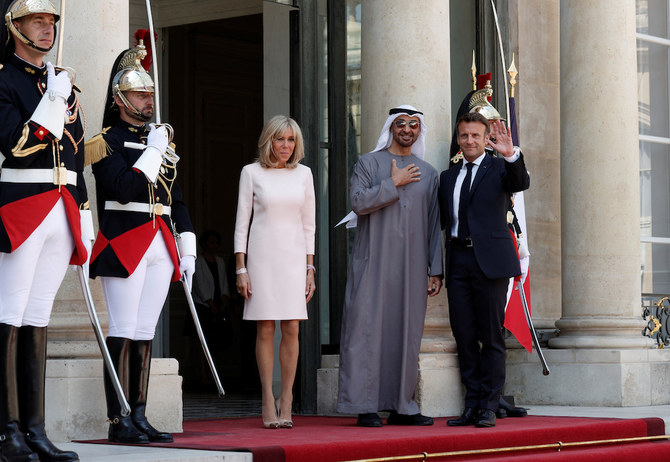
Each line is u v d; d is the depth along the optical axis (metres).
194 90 40.56
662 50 31.91
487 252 20.56
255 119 42.34
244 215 20.06
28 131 13.93
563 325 26.83
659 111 31.75
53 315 18.19
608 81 26.94
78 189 14.84
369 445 16.70
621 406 25.50
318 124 25.58
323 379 23.91
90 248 14.90
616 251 26.70
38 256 14.23
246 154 42.00
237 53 41.84
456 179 21.34
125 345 16.64
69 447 16.05
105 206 16.81
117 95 16.78
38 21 14.38
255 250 19.91
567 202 27.25
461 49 28.64
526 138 28.75
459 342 20.95
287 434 18.33
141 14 31.02
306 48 25.50
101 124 18.55
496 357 20.34
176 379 18.95
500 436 18.66
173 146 17.17
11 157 14.09
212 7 31.34
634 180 27.06
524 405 26.50
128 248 16.59
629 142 27.03
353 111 26.33
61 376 17.45
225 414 24.53
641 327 26.70
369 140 23.73
